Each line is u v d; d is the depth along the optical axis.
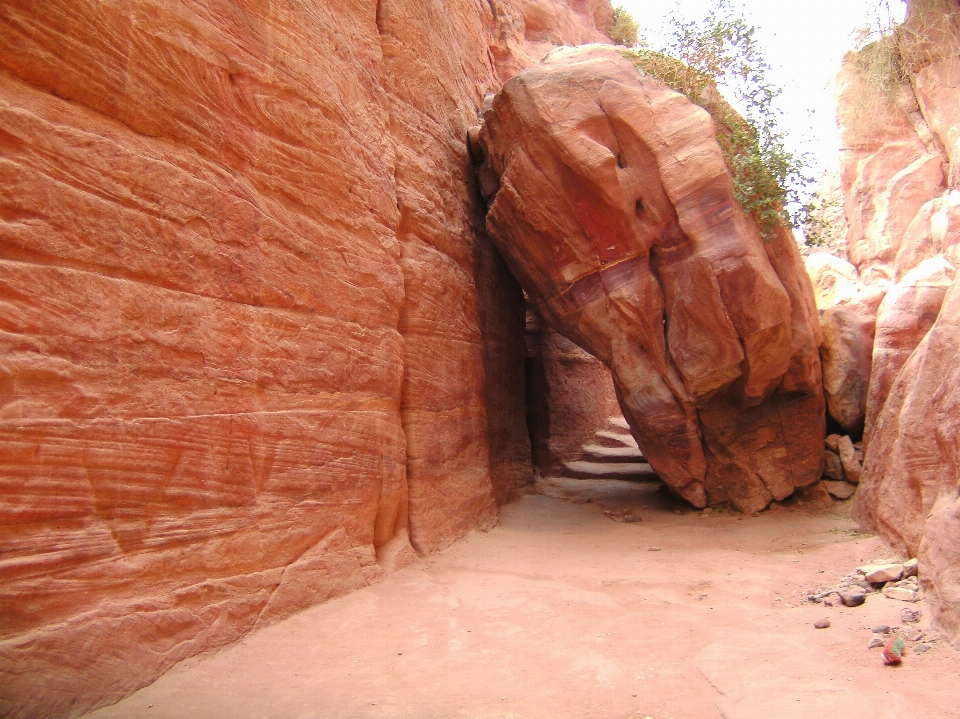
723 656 4.01
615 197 7.75
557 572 6.29
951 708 3.10
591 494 10.84
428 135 7.97
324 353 5.41
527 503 10.30
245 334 4.57
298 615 4.71
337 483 5.42
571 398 13.20
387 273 6.46
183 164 4.17
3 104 3.16
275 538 4.67
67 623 3.20
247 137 4.76
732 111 8.00
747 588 5.56
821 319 9.35
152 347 3.82
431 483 7.01
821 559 6.24
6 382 3.05
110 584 3.45
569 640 4.45
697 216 7.55
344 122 5.99
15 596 3.00
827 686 3.45
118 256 3.66
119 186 3.71
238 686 3.62
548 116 7.79
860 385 9.06
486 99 10.01
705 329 7.77
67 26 3.49
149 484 3.73
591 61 8.01
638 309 8.10
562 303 8.76
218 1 4.59
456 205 8.59
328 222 5.61
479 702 3.50
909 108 11.22
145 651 3.56
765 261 7.62
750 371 7.91
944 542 4.31
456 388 7.82
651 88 7.91
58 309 3.31
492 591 5.61
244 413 4.49
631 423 9.26
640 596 5.45
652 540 7.81
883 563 5.44
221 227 4.43
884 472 6.74
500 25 14.11
